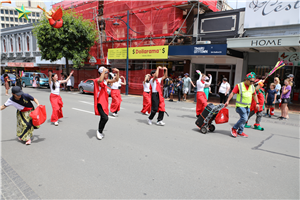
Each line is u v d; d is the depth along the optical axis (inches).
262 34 477.7
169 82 585.6
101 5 821.2
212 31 561.6
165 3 605.3
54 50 687.1
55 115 271.9
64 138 221.9
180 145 204.7
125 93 681.6
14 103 189.2
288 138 239.5
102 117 213.6
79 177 141.2
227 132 256.4
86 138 222.4
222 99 459.8
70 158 171.3
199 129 265.3
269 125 302.8
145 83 340.8
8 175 143.6
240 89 228.5
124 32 719.1
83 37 714.2
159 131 252.5
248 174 149.0
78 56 698.2
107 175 144.1
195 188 129.7
